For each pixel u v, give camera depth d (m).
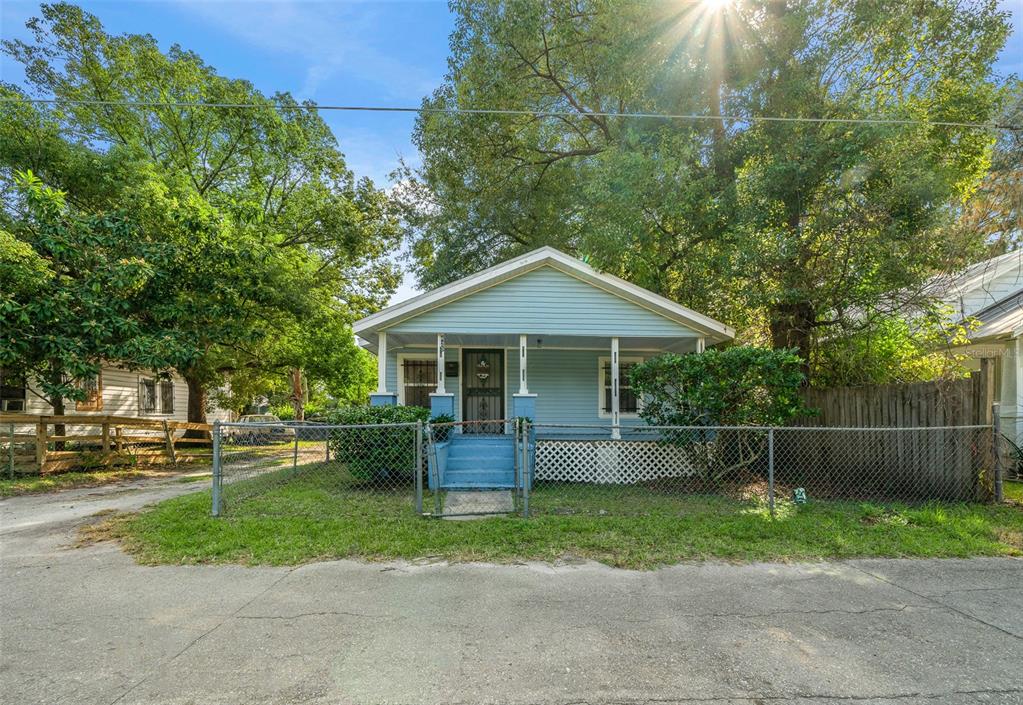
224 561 4.63
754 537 5.21
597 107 13.51
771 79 9.40
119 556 4.82
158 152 14.45
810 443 8.38
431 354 11.31
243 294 12.01
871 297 8.27
